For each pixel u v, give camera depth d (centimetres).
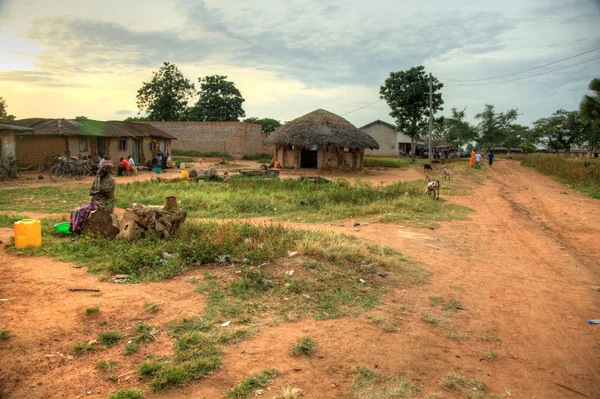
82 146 2530
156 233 746
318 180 1917
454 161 4553
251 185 1662
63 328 416
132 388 334
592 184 2164
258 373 367
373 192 1521
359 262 687
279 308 501
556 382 399
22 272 566
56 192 1553
